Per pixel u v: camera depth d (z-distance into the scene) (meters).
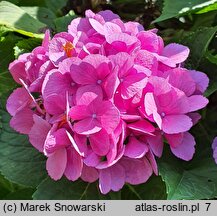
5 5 0.62
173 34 0.60
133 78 0.48
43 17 0.64
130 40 0.50
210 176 0.50
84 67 0.48
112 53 0.50
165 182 0.48
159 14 0.62
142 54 0.49
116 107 0.47
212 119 0.55
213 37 0.58
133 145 0.47
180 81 0.50
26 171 0.52
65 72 0.48
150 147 0.48
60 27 0.60
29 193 0.60
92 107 0.47
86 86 0.48
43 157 0.53
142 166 0.48
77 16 0.60
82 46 0.50
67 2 0.63
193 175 0.50
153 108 0.48
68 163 0.48
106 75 0.48
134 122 0.48
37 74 0.51
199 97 0.49
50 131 0.47
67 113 0.46
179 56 0.52
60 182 0.51
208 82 0.51
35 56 0.51
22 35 0.61
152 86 0.48
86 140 0.47
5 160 0.52
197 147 0.53
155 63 0.50
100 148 0.47
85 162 0.46
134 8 0.62
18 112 0.51
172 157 0.51
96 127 0.47
